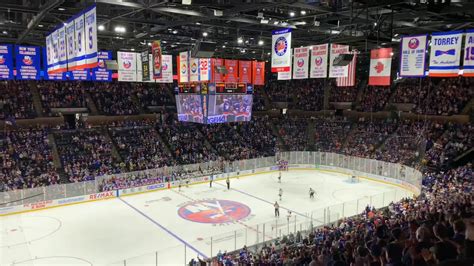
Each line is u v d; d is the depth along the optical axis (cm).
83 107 4994
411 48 2373
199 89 3778
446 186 2983
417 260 577
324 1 2438
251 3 2323
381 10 2373
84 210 3388
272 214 3269
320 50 2803
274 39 2561
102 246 2591
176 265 2259
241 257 2039
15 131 4194
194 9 2491
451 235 708
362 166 4694
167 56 3597
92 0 2073
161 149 4703
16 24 2903
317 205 3538
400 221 1633
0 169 3628
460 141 4009
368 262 743
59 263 2322
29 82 4806
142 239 2720
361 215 2722
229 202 3644
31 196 3341
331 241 1794
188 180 4284
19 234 2802
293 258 1584
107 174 3888
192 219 3153
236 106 3912
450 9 2159
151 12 2912
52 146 4200
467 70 2173
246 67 3634
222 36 3806
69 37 1930
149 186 4028
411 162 4300
